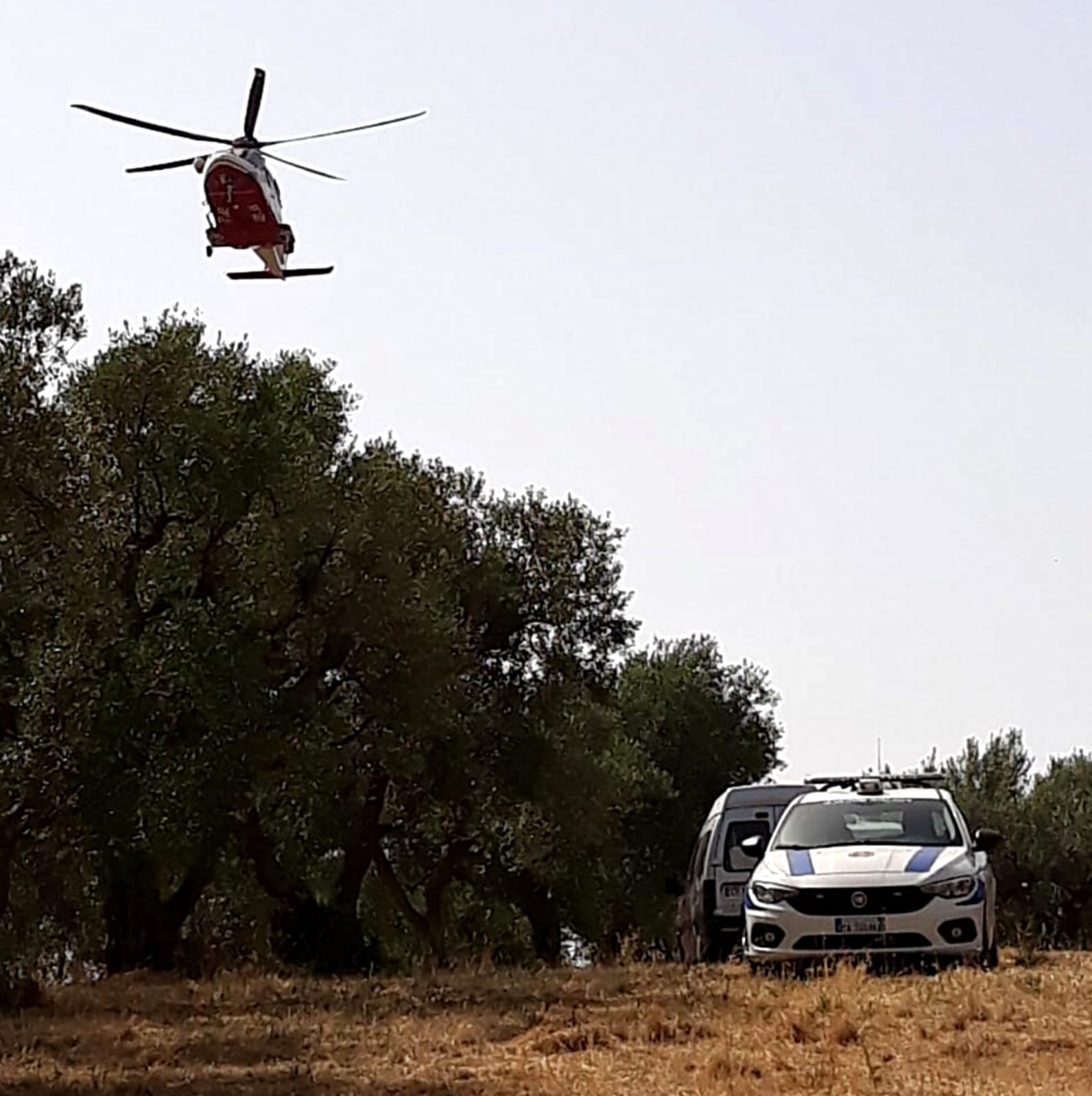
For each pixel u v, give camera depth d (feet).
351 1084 73.15
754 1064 71.67
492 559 233.96
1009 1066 70.23
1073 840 349.61
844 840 115.24
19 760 142.92
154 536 168.66
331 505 184.75
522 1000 102.32
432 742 213.66
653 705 360.69
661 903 337.31
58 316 128.98
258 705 163.32
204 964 187.73
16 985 116.06
